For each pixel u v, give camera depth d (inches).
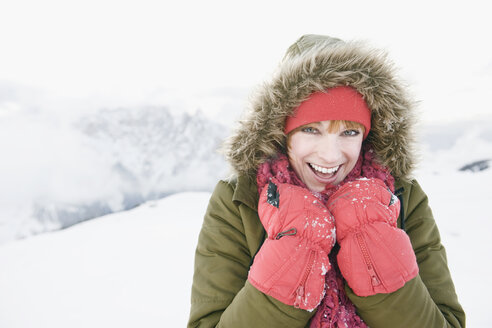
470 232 138.1
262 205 30.2
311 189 33.9
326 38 36.9
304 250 25.9
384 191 29.3
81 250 167.5
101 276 127.5
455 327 29.4
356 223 27.2
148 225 207.9
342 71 30.8
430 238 35.4
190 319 31.1
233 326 26.4
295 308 25.3
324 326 27.2
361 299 26.4
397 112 34.2
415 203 37.3
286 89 31.9
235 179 36.4
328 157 30.9
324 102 30.3
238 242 33.7
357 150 32.3
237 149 34.8
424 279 32.8
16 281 130.3
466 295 81.9
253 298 26.0
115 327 85.9
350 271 26.2
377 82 32.0
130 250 158.6
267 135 33.1
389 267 25.6
